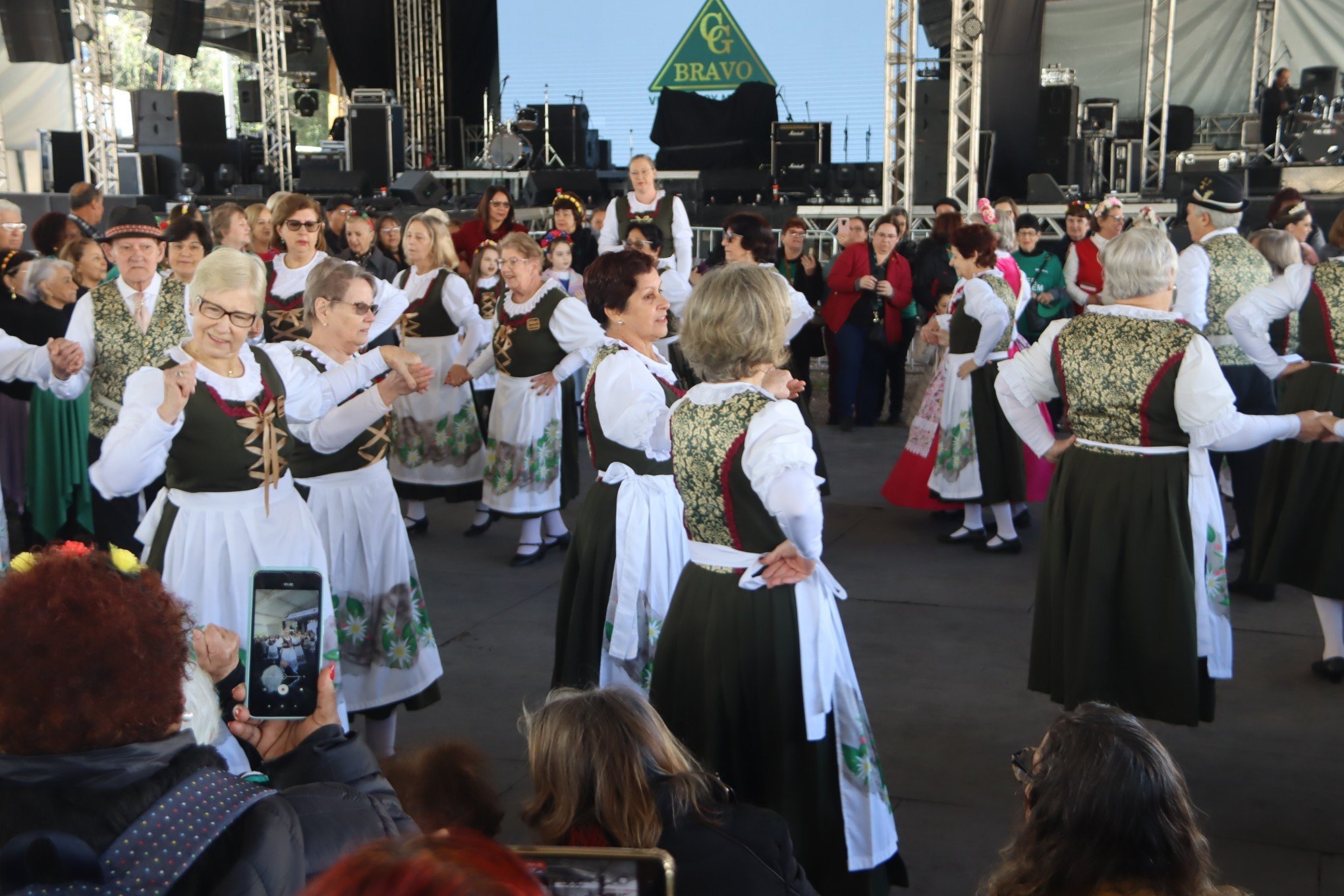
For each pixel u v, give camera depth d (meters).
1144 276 3.05
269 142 16.95
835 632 2.47
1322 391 3.89
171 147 16.69
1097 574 3.10
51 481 4.94
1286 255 5.18
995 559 5.31
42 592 1.16
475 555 5.46
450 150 19.53
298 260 4.73
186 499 2.66
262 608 1.77
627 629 3.00
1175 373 2.97
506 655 4.21
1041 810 1.62
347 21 18.91
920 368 10.13
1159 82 16.03
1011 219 7.62
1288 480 3.87
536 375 5.11
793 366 8.23
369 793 1.56
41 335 4.79
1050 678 3.28
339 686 2.81
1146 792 1.56
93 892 1.04
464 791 1.81
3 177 15.85
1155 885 1.56
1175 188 12.61
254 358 2.73
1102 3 16.06
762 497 2.33
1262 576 3.92
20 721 1.10
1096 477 3.11
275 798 1.17
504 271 5.08
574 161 17.72
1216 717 3.62
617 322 3.05
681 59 18.14
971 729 3.55
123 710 1.12
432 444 5.62
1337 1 15.34
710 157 17.78
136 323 4.17
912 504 5.70
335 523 3.18
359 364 2.92
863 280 7.75
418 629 3.32
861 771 2.44
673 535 3.05
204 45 20.98
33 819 1.08
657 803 1.79
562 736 1.79
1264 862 2.80
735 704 2.44
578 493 5.43
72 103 17.20
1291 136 13.88
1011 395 3.26
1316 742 3.44
